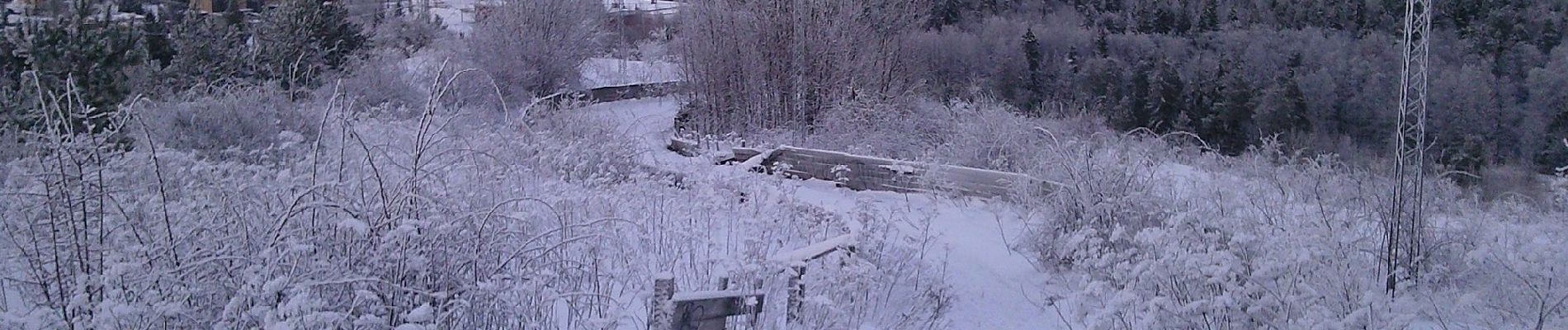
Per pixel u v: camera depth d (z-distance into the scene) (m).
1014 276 9.62
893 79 25.48
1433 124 29.94
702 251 8.57
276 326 4.81
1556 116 29.08
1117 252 8.30
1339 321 6.21
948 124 19.06
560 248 6.98
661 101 29.98
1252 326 6.55
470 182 7.23
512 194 7.73
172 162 7.36
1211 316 6.63
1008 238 10.97
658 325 5.95
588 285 7.09
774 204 10.09
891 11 27.02
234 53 21.25
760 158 15.73
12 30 16.06
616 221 8.20
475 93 21.62
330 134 8.94
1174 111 36.88
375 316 5.42
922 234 10.56
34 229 5.94
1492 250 7.84
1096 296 7.17
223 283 5.71
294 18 23.17
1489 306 7.08
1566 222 10.18
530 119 14.56
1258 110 34.44
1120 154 10.55
